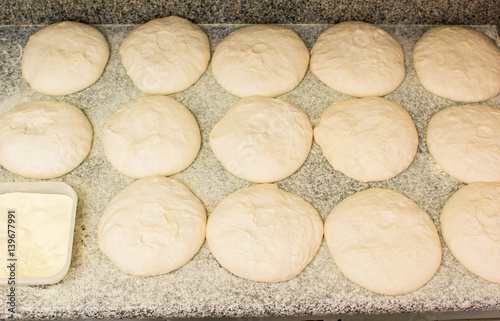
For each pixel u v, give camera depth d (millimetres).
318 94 648
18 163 583
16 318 525
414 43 692
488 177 579
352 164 584
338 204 580
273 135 592
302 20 694
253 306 526
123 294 530
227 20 694
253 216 546
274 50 641
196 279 540
